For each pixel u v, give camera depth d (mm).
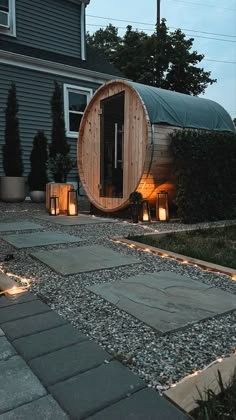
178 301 2203
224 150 5859
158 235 4457
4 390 1292
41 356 1522
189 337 1752
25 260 3178
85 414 1170
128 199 5730
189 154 5387
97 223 5500
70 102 10266
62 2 10531
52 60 9867
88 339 1694
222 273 2857
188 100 6059
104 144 6527
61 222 5547
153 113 5262
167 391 1286
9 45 9375
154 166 5328
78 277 2680
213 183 5832
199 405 1199
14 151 8211
